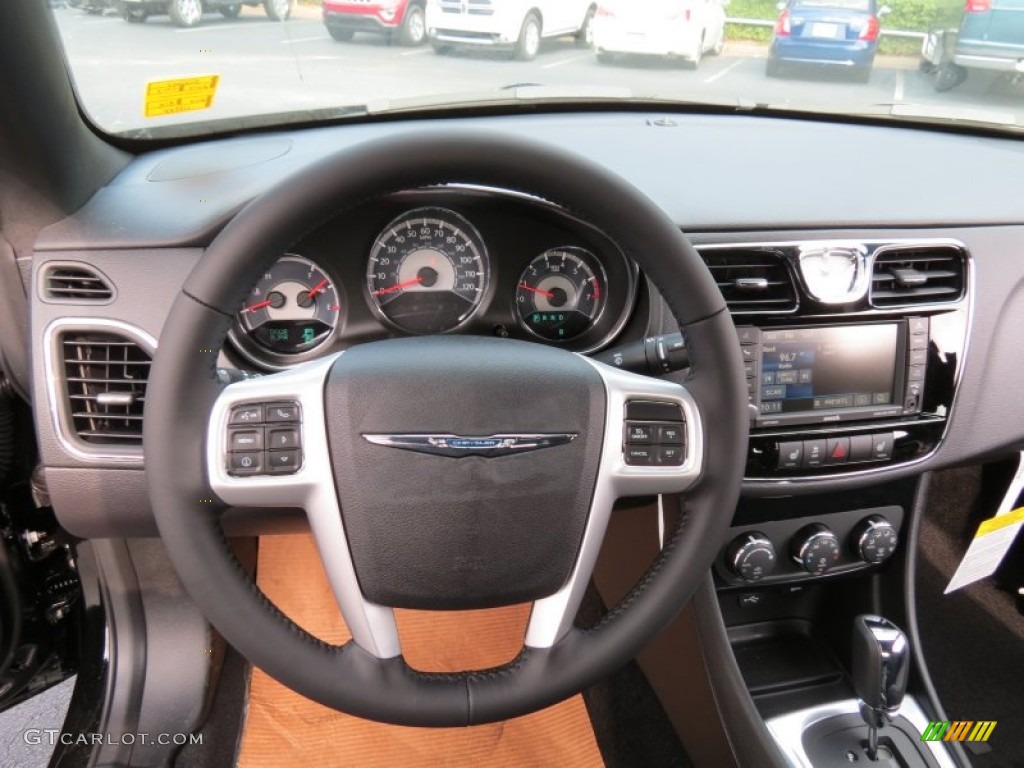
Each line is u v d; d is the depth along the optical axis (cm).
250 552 185
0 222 119
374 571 94
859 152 172
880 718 144
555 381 96
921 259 142
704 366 98
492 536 94
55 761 158
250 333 125
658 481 98
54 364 120
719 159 161
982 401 150
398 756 160
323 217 87
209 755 160
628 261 125
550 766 160
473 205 122
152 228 121
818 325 138
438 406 93
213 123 161
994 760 162
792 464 141
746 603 168
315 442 92
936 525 193
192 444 89
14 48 107
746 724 143
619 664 99
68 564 167
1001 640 189
